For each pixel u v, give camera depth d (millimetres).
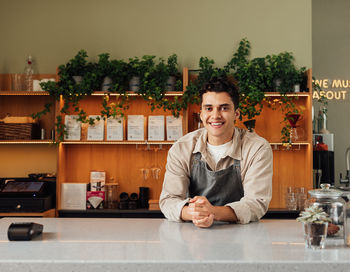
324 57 5242
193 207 1849
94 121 4176
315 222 1362
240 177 2213
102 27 4426
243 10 4371
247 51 4340
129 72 4129
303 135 4090
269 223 1941
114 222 1980
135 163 4383
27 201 3885
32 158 4410
